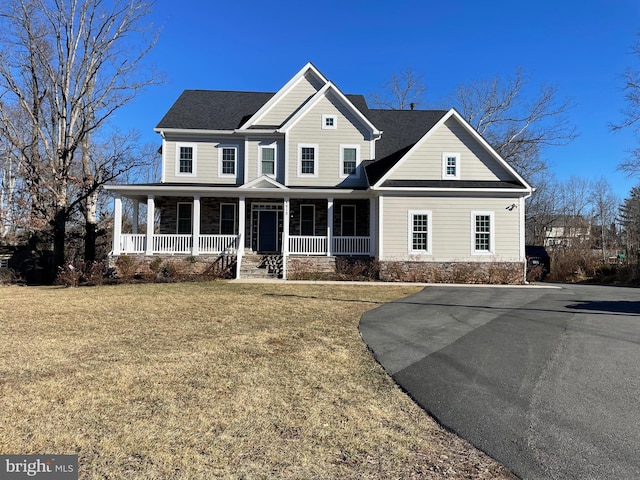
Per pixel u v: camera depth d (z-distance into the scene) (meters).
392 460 3.30
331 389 4.86
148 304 10.82
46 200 20.59
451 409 4.29
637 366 5.64
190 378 5.15
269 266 18.47
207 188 18.20
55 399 4.44
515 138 34.28
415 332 7.77
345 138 20.81
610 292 14.57
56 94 21.52
